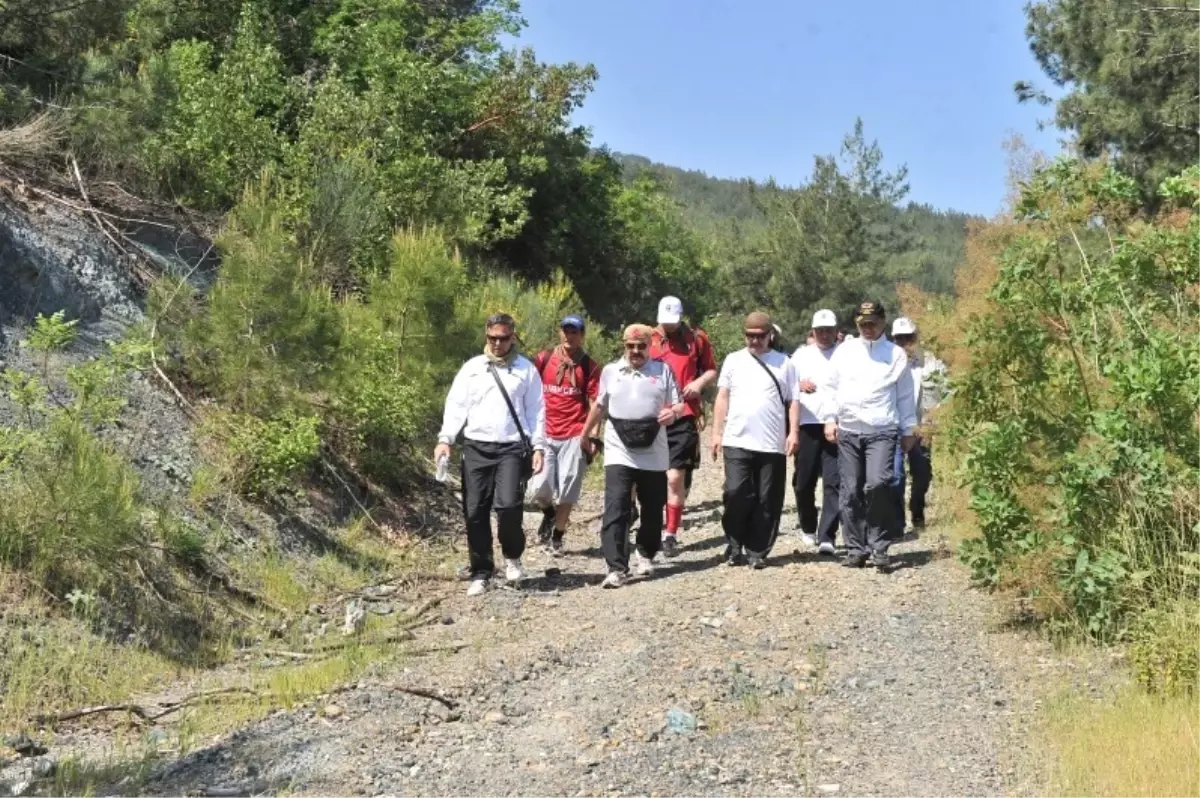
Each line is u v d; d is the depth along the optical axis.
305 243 14.12
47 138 12.12
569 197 29.50
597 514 13.40
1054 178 8.20
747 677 6.80
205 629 7.96
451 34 25.59
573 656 7.39
